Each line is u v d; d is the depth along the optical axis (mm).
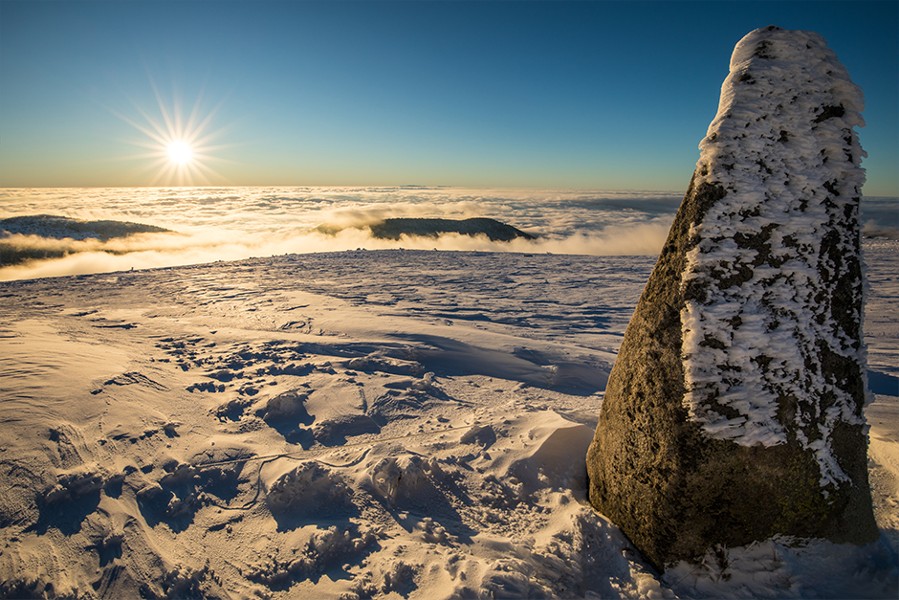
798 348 2178
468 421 3830
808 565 2174
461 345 6000
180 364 4828
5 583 1971
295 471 2723
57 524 2312
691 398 2193
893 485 2867
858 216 2250
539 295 10344
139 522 2387
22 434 2914
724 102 2279
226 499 2652
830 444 2215
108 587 2016
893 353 6184
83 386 3701
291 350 5477
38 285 10312
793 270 2186
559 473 3035
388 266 14711
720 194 2236
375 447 3162
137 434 3156
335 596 2020
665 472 2262
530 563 2232
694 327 2207
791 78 2199
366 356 5391
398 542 2354
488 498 2762
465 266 15031
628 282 12281
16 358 4254
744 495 2166
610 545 2379
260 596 2029
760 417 2141
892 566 2182
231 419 3627
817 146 2203
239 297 8938
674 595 2133
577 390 4973
